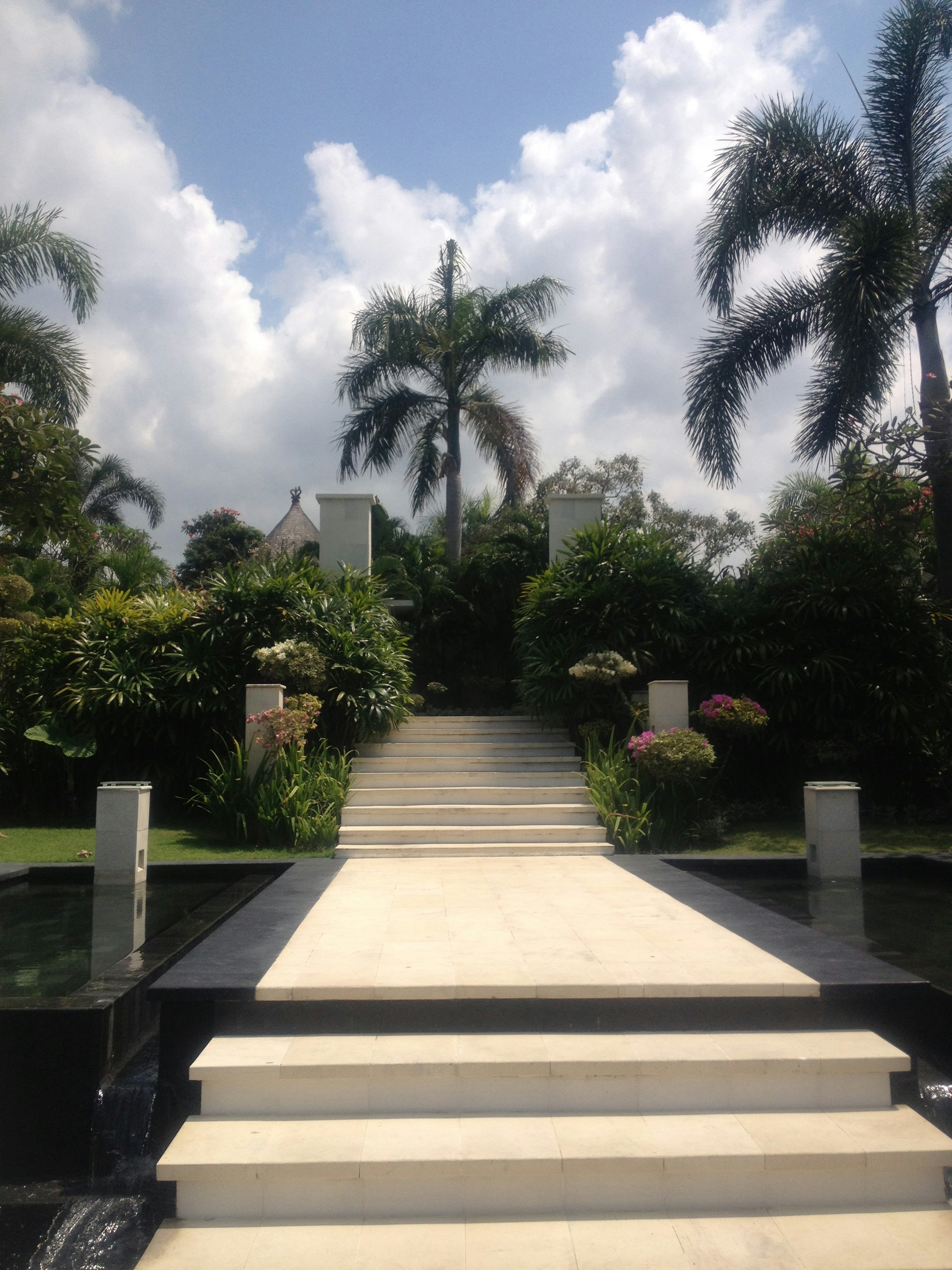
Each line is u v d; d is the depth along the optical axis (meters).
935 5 10.74
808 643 9.74
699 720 9.45
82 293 12.34
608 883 6.23
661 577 10.40
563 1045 3.34
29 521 8.16
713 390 11.38
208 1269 2.49
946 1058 3.55
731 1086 3.19
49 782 9.69
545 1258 2.54
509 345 16.05
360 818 8.33
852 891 6.16
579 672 9.41
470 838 8.02
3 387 7.99
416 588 13.61
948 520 10.10
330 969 3.81
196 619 9.86
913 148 10.94
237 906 5.41
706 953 4.12
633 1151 2.83
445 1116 3.10
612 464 19.91
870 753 9.72
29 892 6.23
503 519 16.27
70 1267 2.62
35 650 9.77
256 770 8.41
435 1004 3.54
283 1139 2.91
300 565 10.98
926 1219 2.74
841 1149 2.83
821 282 10.80
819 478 14.92
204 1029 3.50
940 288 10.62
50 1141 3.30
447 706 14.02
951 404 9.54
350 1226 2.70
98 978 3.82
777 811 9.44
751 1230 2.68
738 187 11.02
